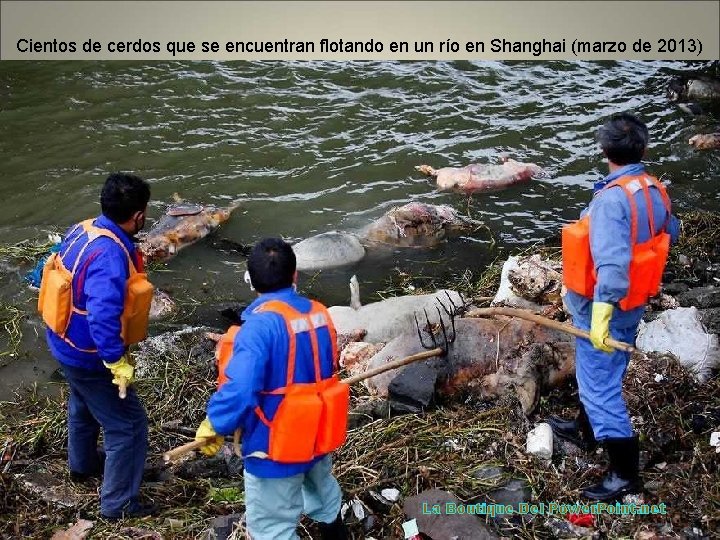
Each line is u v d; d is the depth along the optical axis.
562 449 4.63
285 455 3.34
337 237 7.21
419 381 4.99
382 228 7.39
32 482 4.48
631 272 3.87
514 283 5.89
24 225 7.51
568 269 4.06
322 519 3.80
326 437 3.40
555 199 8.06
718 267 6.57
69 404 4.32
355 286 6.25
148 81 10.53
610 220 3.80
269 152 8.94
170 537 4.09
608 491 4.18
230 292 6.72
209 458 4.73
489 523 4.12
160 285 6.79
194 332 6.15
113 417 4.10
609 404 4.06
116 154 8.80
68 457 4.61
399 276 6.91
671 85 10.32
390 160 8.80
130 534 4.11
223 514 4.27
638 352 5.19
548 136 9.28
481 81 10.70
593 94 10.33
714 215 7.41
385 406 5.01
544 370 5.13
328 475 3.77
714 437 4.57
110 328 3.71
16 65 10.87
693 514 4.11
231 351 3.41
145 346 5.93
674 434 4.63
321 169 8.62
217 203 7.95
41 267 4.70
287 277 3.41
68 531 4.13
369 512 4.21
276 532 3.60
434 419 4.88
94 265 3.77
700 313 5.62
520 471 4.45
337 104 10.03
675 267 6.54
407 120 9.66
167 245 7.13
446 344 5.11
